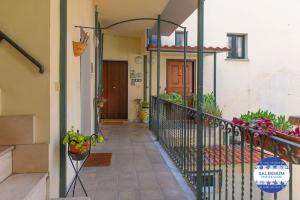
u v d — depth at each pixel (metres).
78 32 3.54
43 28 2.14
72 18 3.10
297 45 9.18
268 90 9.04
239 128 1.84
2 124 2.09
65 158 2.50
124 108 8.84
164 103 5.11
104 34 8.28
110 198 2.74
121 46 8.60
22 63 2.13
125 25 7.00
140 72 8.70
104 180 3.24
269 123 1.73
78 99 3.64
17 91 2.12
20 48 2.06
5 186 1.82
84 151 2.43
